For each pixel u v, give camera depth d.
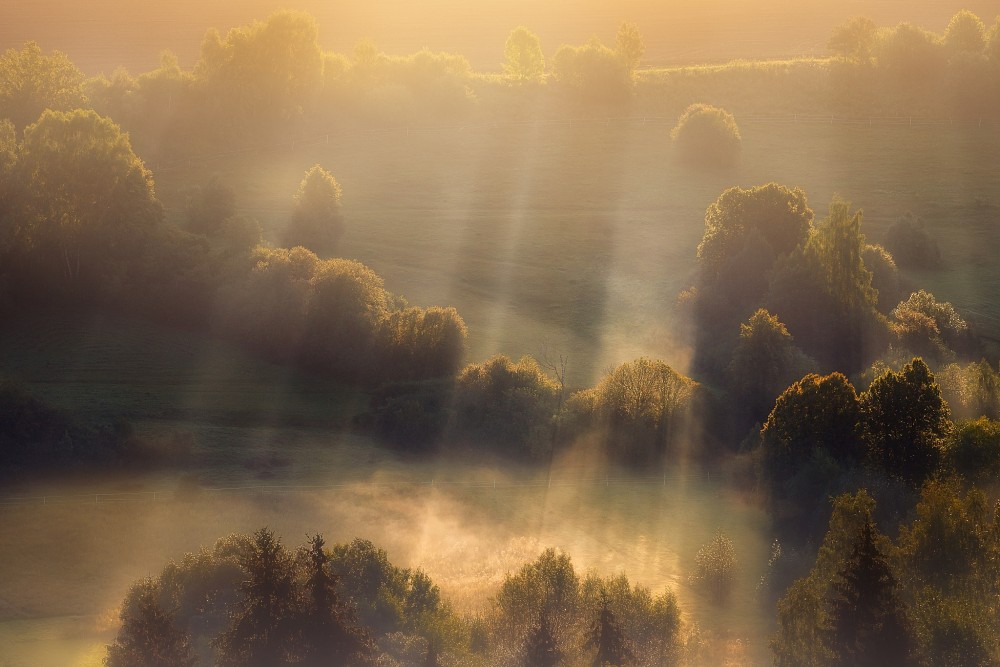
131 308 177.50
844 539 82.94
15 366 156.88
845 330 167.88
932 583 79.81
